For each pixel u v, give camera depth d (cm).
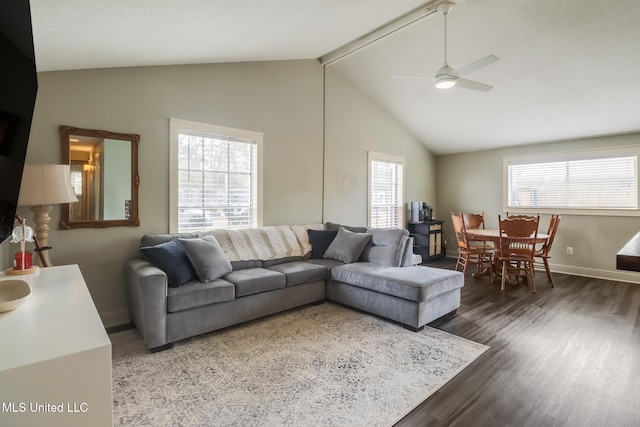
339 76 513
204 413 179
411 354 249
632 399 195
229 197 390
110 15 200
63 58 251
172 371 221
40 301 138
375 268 346
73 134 284
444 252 684
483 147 638
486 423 174
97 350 97
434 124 591
